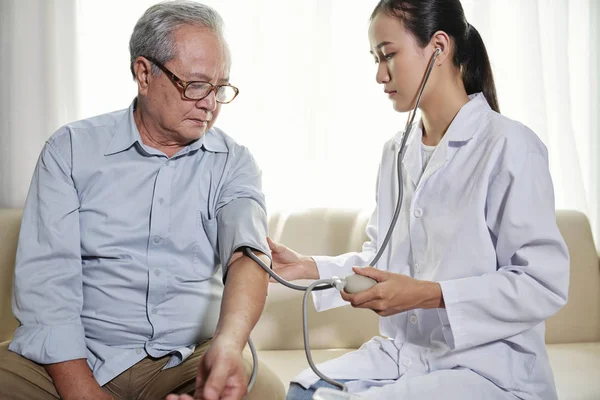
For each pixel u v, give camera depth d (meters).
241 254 1.31
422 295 1.27
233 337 1.13
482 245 1.32
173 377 1.36
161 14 1.35
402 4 1.36
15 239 1.96
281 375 1.71
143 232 1.40
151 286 1.38
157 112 1.37
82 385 1.27
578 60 2.47
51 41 2.19
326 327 1.98
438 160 1.39
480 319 1.28
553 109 2.38
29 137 2.19
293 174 2.26
